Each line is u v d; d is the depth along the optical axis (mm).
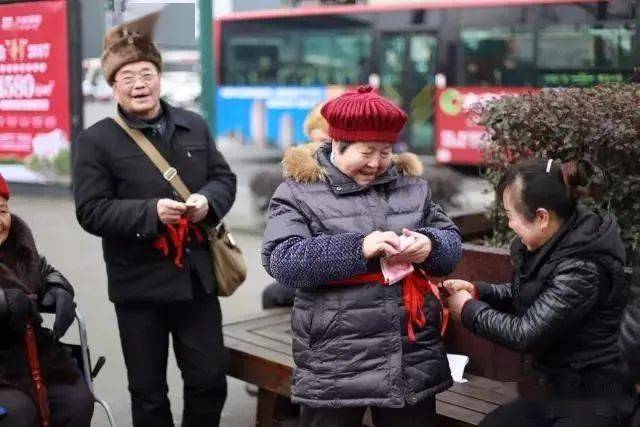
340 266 2475
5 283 3047
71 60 10742
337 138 2594
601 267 2596
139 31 3369
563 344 2670
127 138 3383
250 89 13211
